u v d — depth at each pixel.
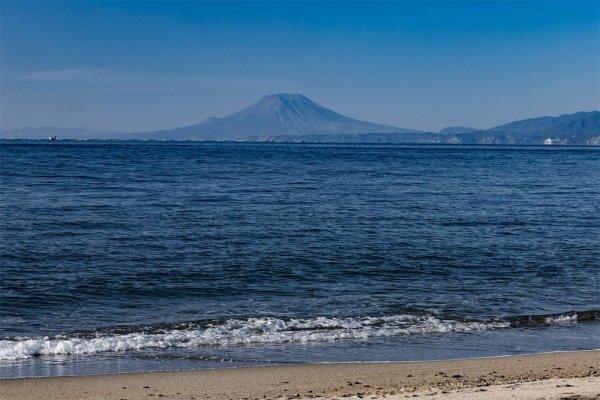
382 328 20.02
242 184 69.31
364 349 17.86
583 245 35.25
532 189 69.62
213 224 39.69
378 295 24.11
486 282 26.62
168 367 15.96
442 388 13.65
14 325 19.72
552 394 12.48
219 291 24.30
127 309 21.83
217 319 20.53
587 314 21.95
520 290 25.41
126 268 27.48
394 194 61.06
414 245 34.16
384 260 30.19
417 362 16.34
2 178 70.94
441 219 44.22
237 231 37.25
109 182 68.44
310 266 28.59
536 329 20.33
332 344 18.36
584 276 28.02
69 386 14.00
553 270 29.00
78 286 24.44
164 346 17.83
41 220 39.56
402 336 19.28
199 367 16.00
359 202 53.62
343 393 13.48
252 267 28.11
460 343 18.64
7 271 26.39
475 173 98.44
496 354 17.61
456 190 66.75
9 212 42.75
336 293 24.27
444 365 16.06
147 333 19.02
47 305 22.02
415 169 108.25
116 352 17.22
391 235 37.19
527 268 29.30
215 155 161.88
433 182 77.75
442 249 33.22
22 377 14.83
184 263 28.64
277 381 14.55
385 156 174.75
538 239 36.94
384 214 46.19
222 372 15.23
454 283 26.30
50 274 26.16
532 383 13.75
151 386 14.09
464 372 15.38
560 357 16.89
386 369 15.64
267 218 42.75
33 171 84.06
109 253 30.45
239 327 19.72
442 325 20.48
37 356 16.75
